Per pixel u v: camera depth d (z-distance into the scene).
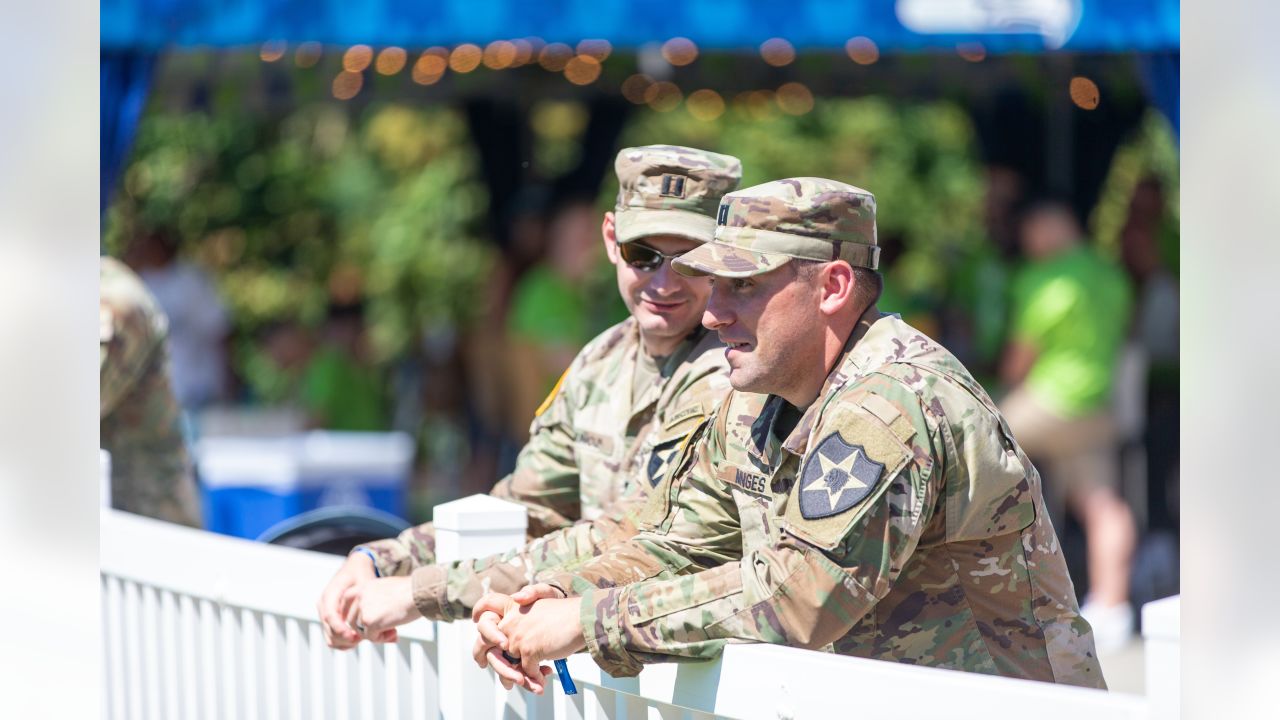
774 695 6.50
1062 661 7.00
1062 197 24.61
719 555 7.68
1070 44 18.52
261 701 10.18
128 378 14.95
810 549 6.43
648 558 7.64
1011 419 19.73
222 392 28.27
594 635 6.84
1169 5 18.39
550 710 8.41
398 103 26.47
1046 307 19.48
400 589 8.50
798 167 33.59
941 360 6.73
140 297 15.02
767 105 32.69
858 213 6.89
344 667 9.55
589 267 25.30
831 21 18.19
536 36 17.59
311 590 9.51
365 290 32.12
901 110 33.28
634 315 8.92
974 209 32.06
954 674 5.92
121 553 11.64
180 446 15.57
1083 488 19.50
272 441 23.39
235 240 31.70
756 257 6.77
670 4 17.83
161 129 29.95
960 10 18.41
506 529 8.76
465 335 29.58
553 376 24.88
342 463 21.56
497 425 26.11
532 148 31.27
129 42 17.45
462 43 18.61
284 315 31.67
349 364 29.94
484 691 8.70
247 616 10.23
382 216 32.69
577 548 8.28
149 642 11.42
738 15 17.94
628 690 7.37
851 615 6.39
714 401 8.16
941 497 6.59
